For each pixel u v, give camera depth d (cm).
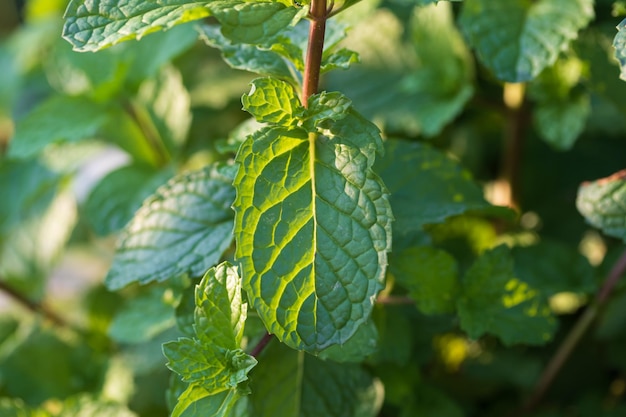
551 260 43
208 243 37
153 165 50
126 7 33
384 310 40
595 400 48
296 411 38
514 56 41
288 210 33
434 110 49
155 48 49
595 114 49
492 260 38
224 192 38
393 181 40
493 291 38
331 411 38
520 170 51
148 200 38
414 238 40
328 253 33
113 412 42
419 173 40
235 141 38
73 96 49
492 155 57
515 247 44
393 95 51
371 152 33
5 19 86
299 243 33
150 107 50
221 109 55
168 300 41
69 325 54
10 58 69
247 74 56
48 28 66
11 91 68
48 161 57
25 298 54
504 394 50
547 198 53
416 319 42
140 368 44
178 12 32
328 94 33
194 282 37
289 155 33
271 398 37
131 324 42
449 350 48
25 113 69
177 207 38
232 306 33
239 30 32
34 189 56
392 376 43
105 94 48
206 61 58
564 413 48
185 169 51
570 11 41
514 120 49
